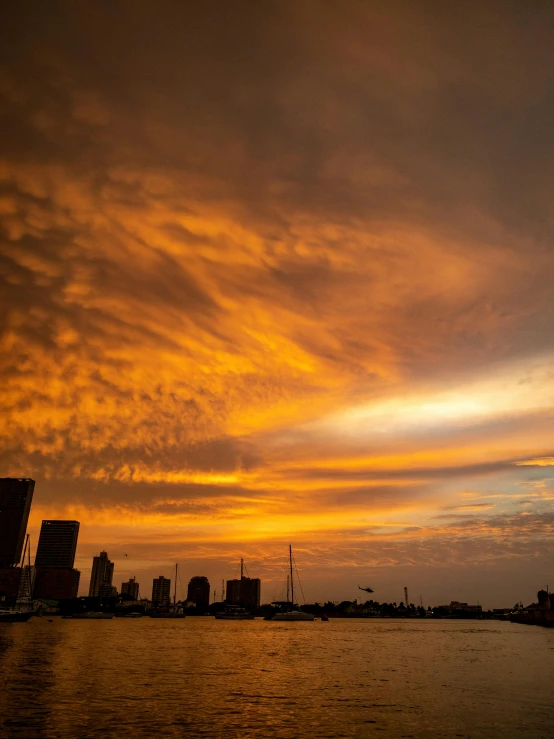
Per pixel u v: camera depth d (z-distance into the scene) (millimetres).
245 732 31219
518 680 54062
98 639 113062
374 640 130375
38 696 41406
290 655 84812
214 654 84500
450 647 104312
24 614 170125
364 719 35031
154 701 40500
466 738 30203
